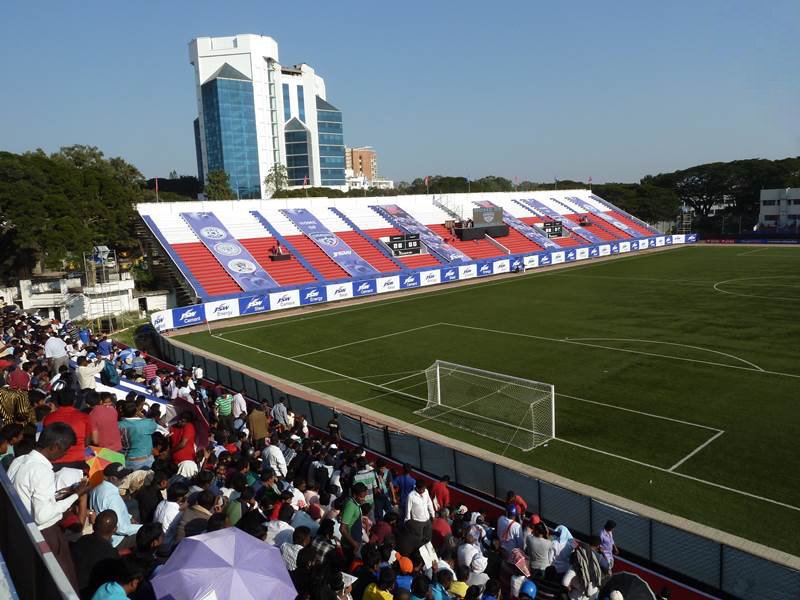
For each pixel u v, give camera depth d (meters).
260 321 50.31
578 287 61.62
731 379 29.20
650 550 14.23
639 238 100.12
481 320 46.91
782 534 15.89
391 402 28.44
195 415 13.95
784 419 23.81
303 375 33.94
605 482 19.31
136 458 12.97
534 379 31.03
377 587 8.16
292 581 7.57
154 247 63.34
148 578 7.00
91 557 7.09
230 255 61.91
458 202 94.00
